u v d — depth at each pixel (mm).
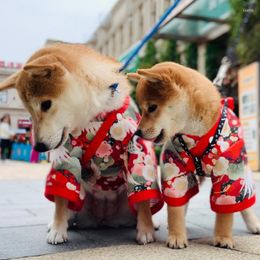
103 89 675
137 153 697
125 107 710
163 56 3051
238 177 663
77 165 698
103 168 721
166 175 683
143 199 685
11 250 649
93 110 671
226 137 669
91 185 778
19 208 1112
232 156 661
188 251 628
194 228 823
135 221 840
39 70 603
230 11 2340
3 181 1926
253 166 2244
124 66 768
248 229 770
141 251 628
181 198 673
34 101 630
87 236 755
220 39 2869
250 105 2264
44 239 729
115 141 694
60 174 688
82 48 719
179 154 684
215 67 2879
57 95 626
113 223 845
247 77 2273
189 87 670
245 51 2408
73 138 688
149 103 686
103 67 693
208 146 663
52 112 631
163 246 664
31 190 1563
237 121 699
